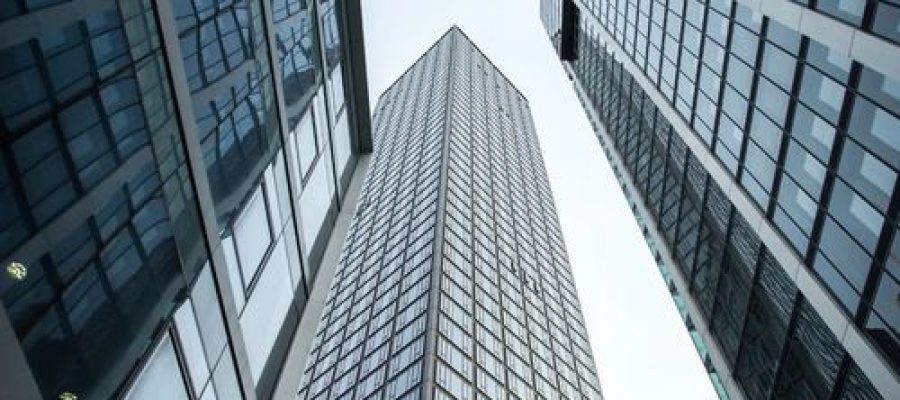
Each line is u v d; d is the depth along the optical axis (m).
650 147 47.41
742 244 31.06
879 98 19.58
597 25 61.88
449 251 68.94
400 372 52.28
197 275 14.56
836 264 22.20
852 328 21.17
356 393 56.12
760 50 27.03
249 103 17.78
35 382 9.68
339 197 28.41
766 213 27.27
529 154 143.88
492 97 158.12
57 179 10.15
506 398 54.06
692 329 38.97
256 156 18.20
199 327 14.66
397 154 122.44
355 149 32.50
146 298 12.48
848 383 22.59
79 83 10.65
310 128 23.94
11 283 9.27
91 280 10.95
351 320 74.25
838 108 21.61
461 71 152.00
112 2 11.52
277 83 20.14
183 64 13.95
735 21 29.52
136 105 12.21
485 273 72.81
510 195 106.50
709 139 33.25
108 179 11.35
